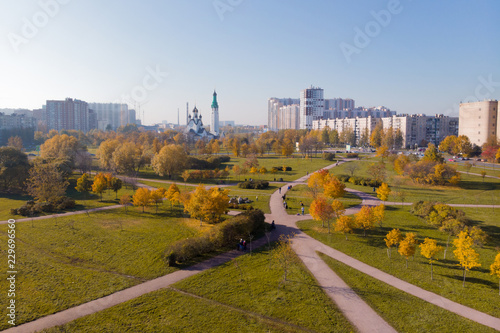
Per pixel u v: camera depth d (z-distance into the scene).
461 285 35.34
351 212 64.88
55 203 68.62
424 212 59.59
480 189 85.00
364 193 82.44
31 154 169.62
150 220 59.81
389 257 42.81
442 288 34.81
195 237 46.88
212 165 130.50
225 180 105.06
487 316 29.81
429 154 108.56
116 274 38.09
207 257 43.00
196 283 35.88
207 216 54.97
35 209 64.69
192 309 30.86
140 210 67.31
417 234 51.19
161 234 51.72
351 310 30.92
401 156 111.56
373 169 97.56
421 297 33.16
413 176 93.62
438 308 31.14
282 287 34.94
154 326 28.30
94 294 33.53
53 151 130.62
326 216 52.22
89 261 41.56
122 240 48.88
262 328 28.08
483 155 129.12
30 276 37.25
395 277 37.44
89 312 30.36
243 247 45.31
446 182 92.31
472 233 46.62
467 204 70.12
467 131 159.00
